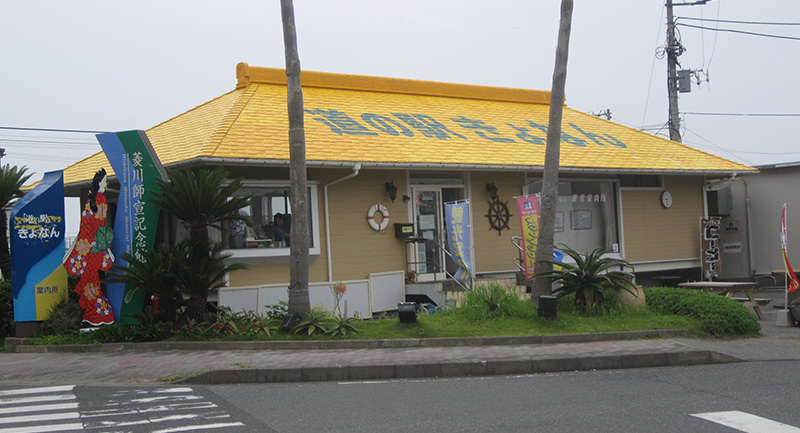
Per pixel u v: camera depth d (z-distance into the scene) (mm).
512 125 19281
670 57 24875
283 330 10977
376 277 14609
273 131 14141
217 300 12891
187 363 9375
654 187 19109
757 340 11156
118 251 11547
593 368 9414
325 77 18562
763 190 21047
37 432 6207
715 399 7457
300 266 11320
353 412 6926
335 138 14789
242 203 11227
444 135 16781
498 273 16438
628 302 12250
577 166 16531
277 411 6988
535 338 10695
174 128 15914
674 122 24875
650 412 6875
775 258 20719
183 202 10836
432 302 14641
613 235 18281
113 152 11656
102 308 11461
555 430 6207
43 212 11602
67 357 10219
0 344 11836
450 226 14242
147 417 6727
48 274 11594
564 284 12500
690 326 11352
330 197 14422
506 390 7980
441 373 8969
